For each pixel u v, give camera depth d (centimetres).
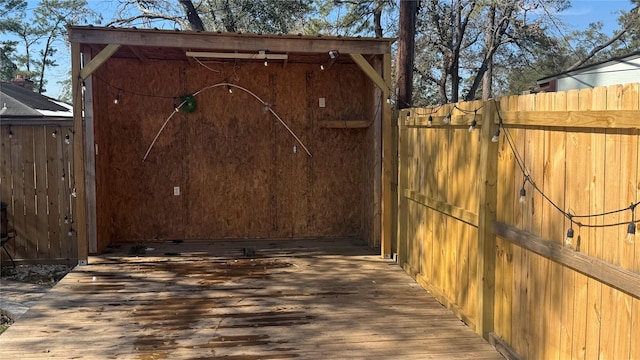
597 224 245
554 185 282
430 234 487
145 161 718
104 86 678
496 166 356
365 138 734
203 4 1439
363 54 613
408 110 558
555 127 280
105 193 681
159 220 727
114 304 443
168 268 570
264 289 491
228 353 340
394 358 334
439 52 1722
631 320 221
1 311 513
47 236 679
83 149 581
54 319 404
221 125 731
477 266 375
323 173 756
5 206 659
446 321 405
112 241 713
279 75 736
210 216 738
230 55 608
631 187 221
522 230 318
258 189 745
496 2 1530
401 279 530
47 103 962
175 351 343
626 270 223
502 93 2030
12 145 669
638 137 217
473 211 387
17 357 332
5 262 675
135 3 1412
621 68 1034
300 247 689
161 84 714
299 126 745
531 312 309
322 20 1552
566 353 272
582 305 258
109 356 335
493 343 355
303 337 370
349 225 766
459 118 405
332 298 464
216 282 514
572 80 1155
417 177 528
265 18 1366
